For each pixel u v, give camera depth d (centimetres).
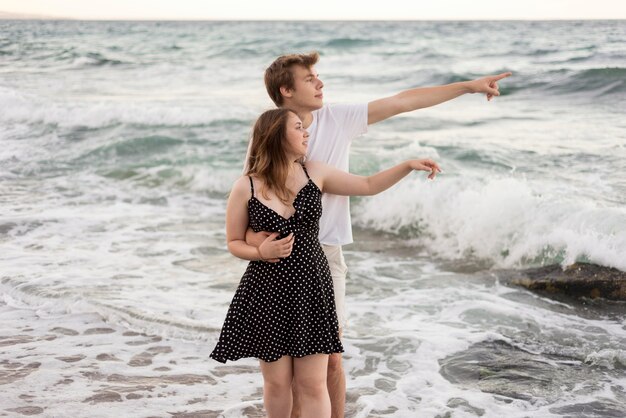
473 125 1275
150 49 3628
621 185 801
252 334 293
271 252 280
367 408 388
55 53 3425
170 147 1234
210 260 689
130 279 621
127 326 512
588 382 420
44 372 430
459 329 514
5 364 443
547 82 1650
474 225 720
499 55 2658
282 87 309
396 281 636
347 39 3450
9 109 1562
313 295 290
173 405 389
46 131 1422
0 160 1195
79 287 589
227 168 1068
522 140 1094
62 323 519
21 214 857
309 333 290
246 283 295
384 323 530
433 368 446
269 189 291
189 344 483
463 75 2045
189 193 1002
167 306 549
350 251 744
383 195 841
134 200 955
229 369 444
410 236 790
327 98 1819
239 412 382
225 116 1445
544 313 545
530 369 440
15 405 383
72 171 1130
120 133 1359
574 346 477
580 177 848
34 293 573
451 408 389
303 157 307
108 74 2552
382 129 1279
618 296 568
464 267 678
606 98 1467
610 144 1025
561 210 692
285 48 3344
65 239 754
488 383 422
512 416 377
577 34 3781
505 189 752
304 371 297
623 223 649
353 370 448
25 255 690
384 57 2758
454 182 823
